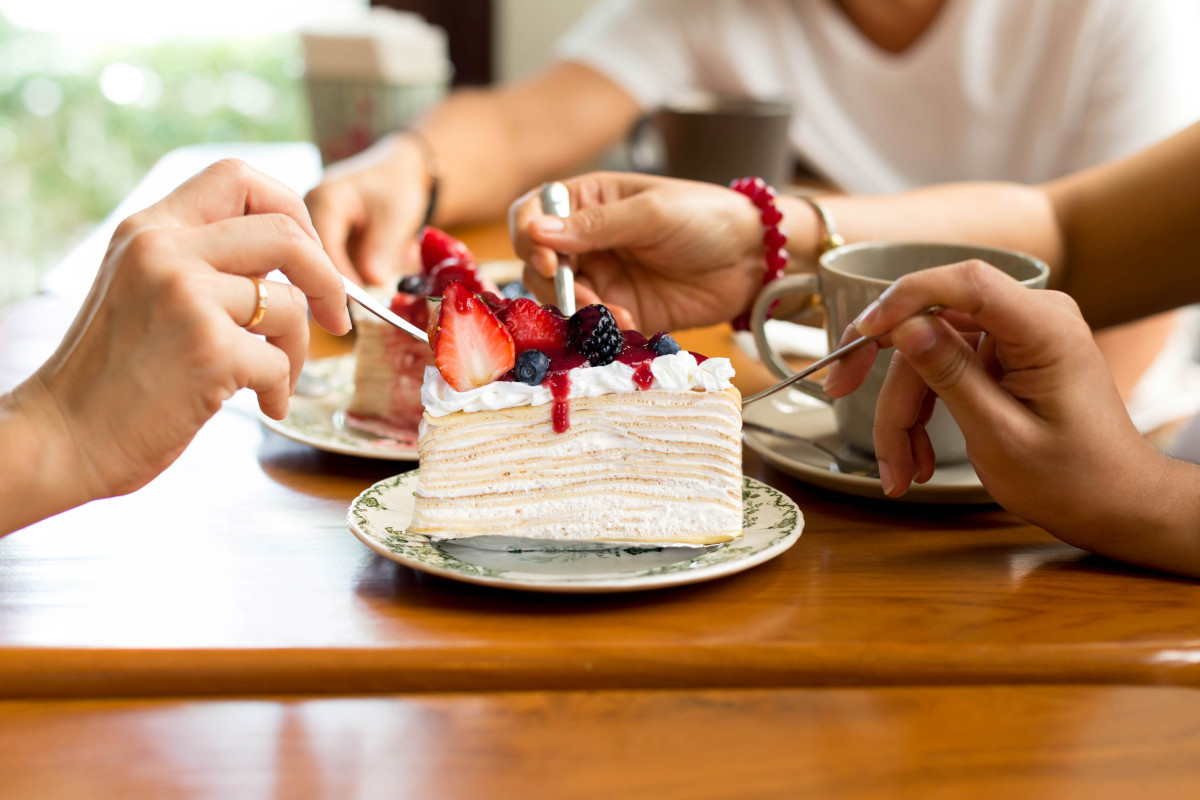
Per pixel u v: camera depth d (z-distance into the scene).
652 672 0.60
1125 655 0.60
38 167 2.52
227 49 2.51
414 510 0.68
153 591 0.63
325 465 0.77
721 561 0.65
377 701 0.58
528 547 0.68
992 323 0.64
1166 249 0.89
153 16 2.46
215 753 0.55
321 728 0.57
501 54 2.43
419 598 0.63
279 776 0.55
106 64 2.48
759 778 0.55
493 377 0.68
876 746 0.56
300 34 1.55
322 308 0.66
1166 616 0.62
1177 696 0.58
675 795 0.54
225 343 0.62
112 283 0.63
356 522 0.67
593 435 0.68
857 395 0.76
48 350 0.92
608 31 1.67
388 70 1.51
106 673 0.59
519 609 0.63
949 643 0.60
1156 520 0.65
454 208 1.37
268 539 0.68
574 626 0.61
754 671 0.60
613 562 0.66
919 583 0.65
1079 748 0.56
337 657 0.59
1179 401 1.12
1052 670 0.60
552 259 0.83
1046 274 0.73
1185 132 0.91
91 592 0.63
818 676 0.60
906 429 0.69
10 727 0.56
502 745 0.56
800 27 1.67
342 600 0.63
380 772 0.55
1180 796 0.54
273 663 0.59
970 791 0.54
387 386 0.82
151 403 0.62
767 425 0.82
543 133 1.53
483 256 1.21
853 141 1.66
